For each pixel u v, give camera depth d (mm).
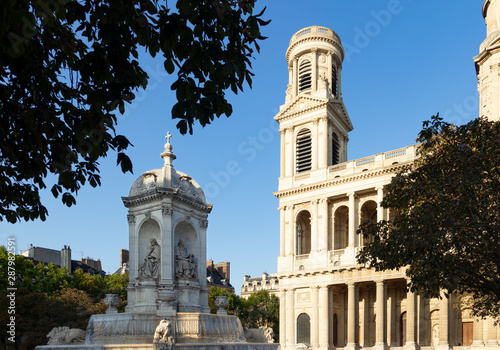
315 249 67875
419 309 60875
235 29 10906
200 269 40719
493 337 49156
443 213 21906
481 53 46906
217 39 11109
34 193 14336
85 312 66500
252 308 106250
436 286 23406
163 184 38281
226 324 34344
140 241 39656
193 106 10555
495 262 22031
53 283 84812
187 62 10375
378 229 28766
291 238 70938
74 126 12273
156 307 36500
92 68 10836
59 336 34656
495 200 20656
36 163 12438
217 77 11086
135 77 10531
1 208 14500
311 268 67375
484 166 21875
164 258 37344
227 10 10328
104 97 10641
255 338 37844
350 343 61094
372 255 27969
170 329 26422
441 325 54375
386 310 59750
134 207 40000
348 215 71812
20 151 12273
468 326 56688
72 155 12789
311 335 65188
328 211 68875
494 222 21125
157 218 38469
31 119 12070
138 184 40406
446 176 22703
